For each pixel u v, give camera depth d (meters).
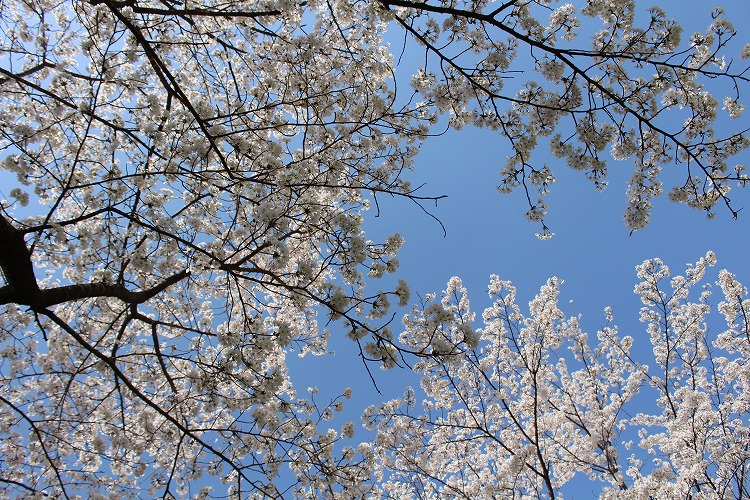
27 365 5.91
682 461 8.88
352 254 4.32
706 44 4.48
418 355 3.98
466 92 5.10
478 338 4.16
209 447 4.40
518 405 9.33
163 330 6.51
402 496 9.34
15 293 3.82
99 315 5.96
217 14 5.08
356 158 6.15
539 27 4.61
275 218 4.32
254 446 5.68
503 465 8.45
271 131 6.20
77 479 5.77
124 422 5.48
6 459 5.50
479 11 4.65
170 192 5.24
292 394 7.01
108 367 4.94
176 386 6.02
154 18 5.71
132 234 5.04
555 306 9.33
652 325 10.05
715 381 9.73
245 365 4.39
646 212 4.98
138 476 5.68
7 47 5.58
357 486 5.80
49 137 5.15
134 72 5.14
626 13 4.52
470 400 8.96
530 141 4.96
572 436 10.14
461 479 9.34
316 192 6.04
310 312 7.15
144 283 6.11
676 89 4.64
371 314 4.19
